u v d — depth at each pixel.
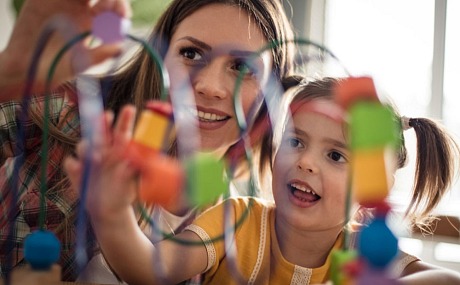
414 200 1.05
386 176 0.46
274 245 0.93
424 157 1.03
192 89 0.87
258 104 0.82
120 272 0.71
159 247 0.77
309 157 0.87
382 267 0.45
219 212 0.90
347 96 0.49
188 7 0.95
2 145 0.94
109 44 0.53
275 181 0.90
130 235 0.66
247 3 0.95
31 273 0.50
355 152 0.46
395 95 1.78
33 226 0.91
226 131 0.88
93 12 0.60
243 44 0.92
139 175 0.52
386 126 0.46
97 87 0.59
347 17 1.85
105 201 0.56
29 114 0.90
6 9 1.54
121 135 0.51
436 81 1.76
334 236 0.91
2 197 0.91
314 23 1.73
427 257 1.65
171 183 0.47
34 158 0.92
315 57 0.94
